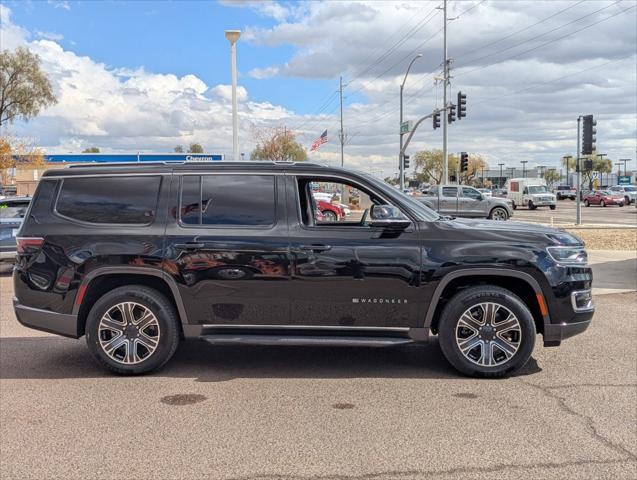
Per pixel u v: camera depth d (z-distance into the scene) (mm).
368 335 5367
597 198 55406
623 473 3539
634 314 8211
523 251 5219
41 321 5531
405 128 35312
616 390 5031
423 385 5203
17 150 50562
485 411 4551
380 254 5242
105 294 5504
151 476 3527
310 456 3781
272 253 5309
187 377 5477
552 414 4480
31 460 3744
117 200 5543
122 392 5055
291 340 5297
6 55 50125
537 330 5543
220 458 3758
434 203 28484
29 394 5012
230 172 5531
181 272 5355
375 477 3504
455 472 3561
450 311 5312
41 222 5574
